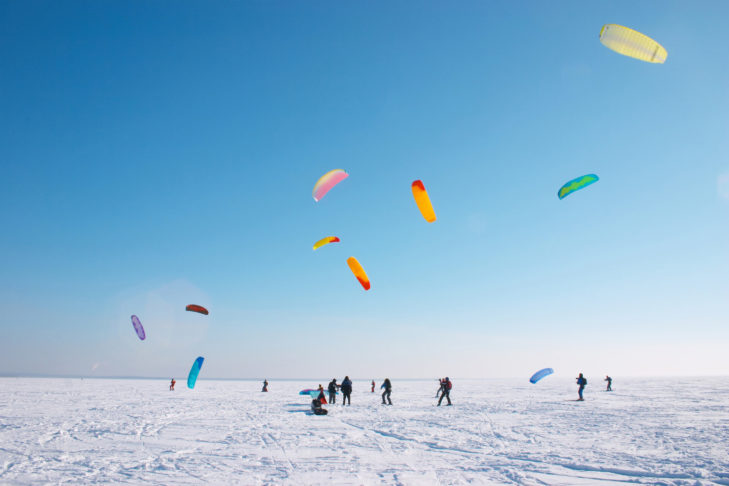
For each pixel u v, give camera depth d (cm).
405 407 1644
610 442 809
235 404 1761
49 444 765
